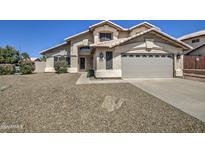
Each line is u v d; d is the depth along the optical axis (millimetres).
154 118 5941
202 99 8547
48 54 27844
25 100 8414
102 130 5156
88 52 27484
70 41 27281
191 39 31844
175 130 5078
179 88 11578
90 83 13945
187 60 21516
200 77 17797
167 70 17844
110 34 26766
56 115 6387
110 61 17172
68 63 27734
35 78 19547
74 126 5438
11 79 18562
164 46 17672
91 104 7602
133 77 17422
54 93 9555
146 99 8461
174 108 7055
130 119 5887
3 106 7551
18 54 49969
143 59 17469
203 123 5496
